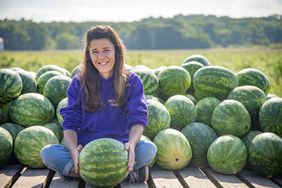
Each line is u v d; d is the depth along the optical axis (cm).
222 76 629
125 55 479
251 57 2667
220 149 516
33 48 6462
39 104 594
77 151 447
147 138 518
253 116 593
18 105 595
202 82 634
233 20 5691
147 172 469
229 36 5622
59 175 484
